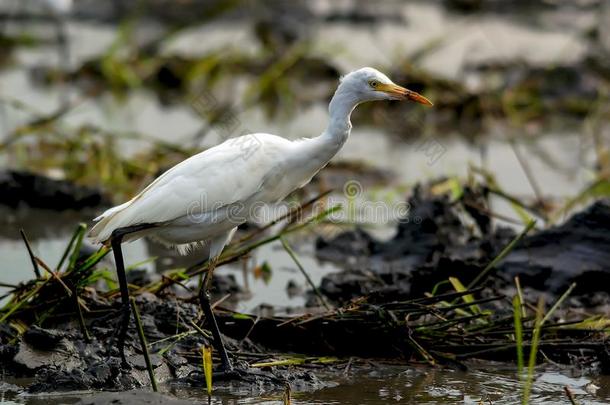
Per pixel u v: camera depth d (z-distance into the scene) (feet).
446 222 42.39
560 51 85.25
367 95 32.42
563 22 94.68
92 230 30.66
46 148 58.59
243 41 91.15
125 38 82.23
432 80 73.56
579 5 98.89
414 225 42.96
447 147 64.95
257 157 31.58
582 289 39.60
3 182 50.57
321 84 79.56
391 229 48.88
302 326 33.73
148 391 27.66
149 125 67.46
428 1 104.42
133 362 30.55
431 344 33.63
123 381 29.73
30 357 30.63
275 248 46.01
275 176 32.12
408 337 33.14
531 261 40.22
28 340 31.07
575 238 40.96
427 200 43.04
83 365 30.55
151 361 30.73
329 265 43.50
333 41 87.35
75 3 100.99
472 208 43.65
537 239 41.37
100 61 80.69
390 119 71.72
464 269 37.78
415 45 87.56
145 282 38.14
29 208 50.70
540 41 89.15
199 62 80.33
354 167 58.18
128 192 52.13
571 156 62.90
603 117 69.36
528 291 39.19
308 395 30.12
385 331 33.37
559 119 72.33
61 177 54.29
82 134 57.82
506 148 65.05
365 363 32.89
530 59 82.58
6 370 30.50
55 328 32.81
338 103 32.60
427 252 41.86
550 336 34.42
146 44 87.51
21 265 41.45
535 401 30.01
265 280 41.45
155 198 30.12
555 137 68.13
